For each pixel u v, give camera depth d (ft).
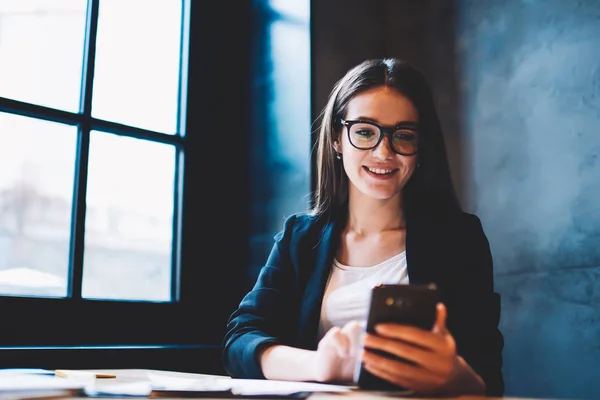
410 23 5.92
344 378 2.70
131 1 5.21
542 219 4.91
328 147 4.08
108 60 5.01
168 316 5.03
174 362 4.52
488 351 3.40
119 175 4.98
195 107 5.43
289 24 5.49
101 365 4.13
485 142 5.33
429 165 3.92
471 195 5.36
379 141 3.59
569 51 4.91
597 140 4.68
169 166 5.30
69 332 4.43
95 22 4.93
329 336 2.71
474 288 3.62
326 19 5.48
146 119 5.21
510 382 4.92
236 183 5.62
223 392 2.15
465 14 5.60
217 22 5.67
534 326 4.85
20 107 4.46
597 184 4.64
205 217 5.39
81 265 4.66
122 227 4.96
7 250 4.37
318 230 4.04
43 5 4.71
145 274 5.07
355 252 3.92
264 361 3.10
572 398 4.58
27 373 3.02
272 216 5.34
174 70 5.44
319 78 5.34
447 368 2.28
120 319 4.72
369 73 3.78
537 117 5.04
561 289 4.74
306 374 2.84
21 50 4.57
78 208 4.68
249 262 5.44
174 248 5.26
